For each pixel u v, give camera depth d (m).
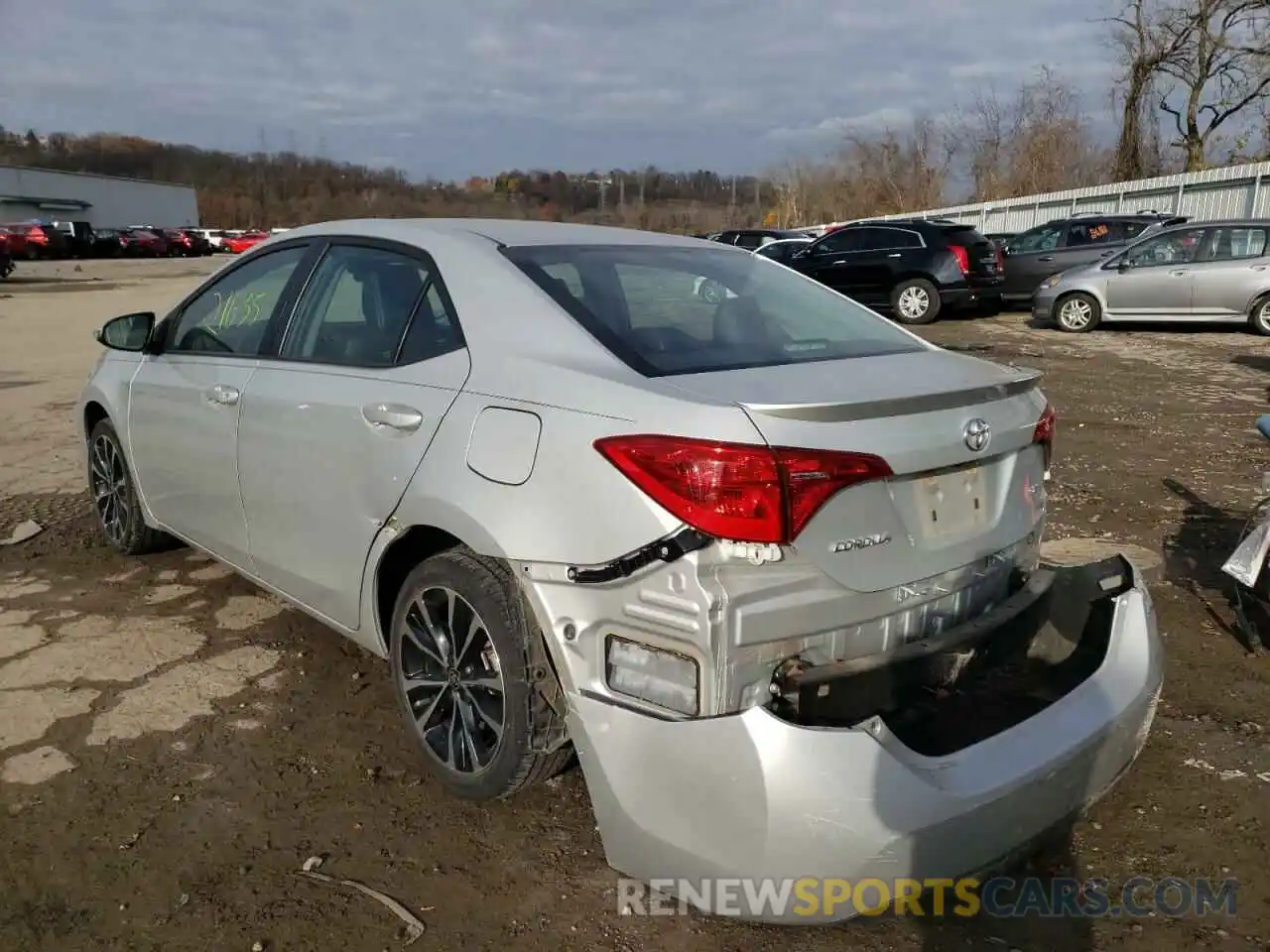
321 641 3.98
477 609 2.63
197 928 2.40
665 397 2.26
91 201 67.00
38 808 2.87
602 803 2.29
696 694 2.12
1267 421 4.11
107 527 4.93
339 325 3.31
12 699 3.49
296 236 3.73
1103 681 2.57
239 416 3.55
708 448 2.10
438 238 3.14
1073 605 2.83
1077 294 14.78
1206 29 29.09
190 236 54.66
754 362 2.62
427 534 2.88
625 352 2.54
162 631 4.06
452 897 2.51
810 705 2.18
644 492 2.17
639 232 3.61
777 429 2.13
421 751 2.97
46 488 6.15
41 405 8.97
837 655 2.27
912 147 48.06
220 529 3.86
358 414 2.98
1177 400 9.26
